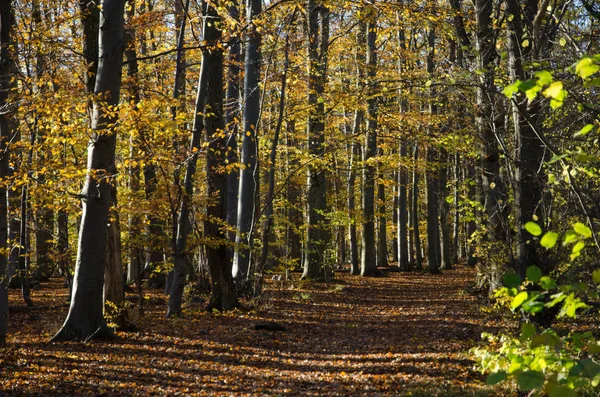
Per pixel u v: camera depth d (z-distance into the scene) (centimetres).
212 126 1471
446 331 1184
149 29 1530
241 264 1720
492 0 1041
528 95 262
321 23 2184
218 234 1511
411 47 2612
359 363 931
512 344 438
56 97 980
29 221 1655
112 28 1059
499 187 987
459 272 2853
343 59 2431
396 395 710
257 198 1638
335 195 2800
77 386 792
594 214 461
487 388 664
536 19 579
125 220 1353
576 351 383
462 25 1279
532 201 760
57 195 1090
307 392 767
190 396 760
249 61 1714
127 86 1301
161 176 1298
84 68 1127
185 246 1392
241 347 1074
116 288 1202
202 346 1079
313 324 1354
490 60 952
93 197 1075
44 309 1555
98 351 998
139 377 852
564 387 238
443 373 818
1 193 927
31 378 814
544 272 708
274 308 1581
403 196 2920
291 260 2034
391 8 1323
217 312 1465
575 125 599
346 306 1670
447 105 1188
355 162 2252
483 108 811
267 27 1348
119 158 1309
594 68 254
